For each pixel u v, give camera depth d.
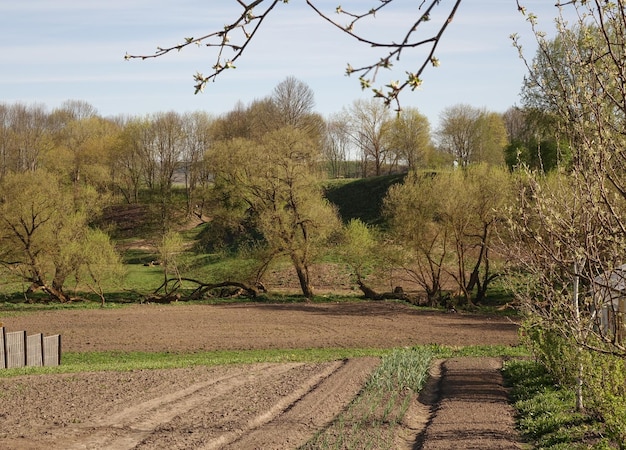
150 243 85.06
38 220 52.53
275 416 17.62
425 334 37.84
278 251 55.06
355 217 85.81
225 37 4.93
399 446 15.18
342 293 57.72
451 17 4.35
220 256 74.06
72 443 14.84
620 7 7.18
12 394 19.91
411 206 51.00
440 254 53.72
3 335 27.28
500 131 102.38
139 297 55.19
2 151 96.69
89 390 20.61
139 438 15.30
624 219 8.88
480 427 16.33
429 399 20.67
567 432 14.97
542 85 8.81
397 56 4.31
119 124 138.38
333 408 18.42
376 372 22.78
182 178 126.62
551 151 30.42
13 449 14.28
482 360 28.34
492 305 51.06
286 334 37.91
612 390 13.09
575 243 9.06
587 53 8.48
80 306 49.72
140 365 26.11
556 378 20.80
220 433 15.62
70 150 98.94
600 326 9.46
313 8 4.38
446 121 108.88
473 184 49.41
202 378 22.86
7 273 54.44
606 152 7.88
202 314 45.84
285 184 55.00
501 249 11.79
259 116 106.38
